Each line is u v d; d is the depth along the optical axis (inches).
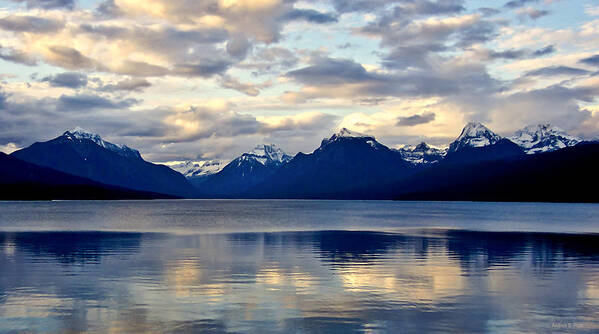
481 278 1219.9
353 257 1612.9
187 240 2234.3
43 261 1492.4
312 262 1492.4
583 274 1284.4
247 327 789.9
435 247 1946.4
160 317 844.6
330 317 850.8
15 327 786.2
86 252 1733.5
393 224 3722.9
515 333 766.5
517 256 1658.5
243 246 1966.0
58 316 849.5
